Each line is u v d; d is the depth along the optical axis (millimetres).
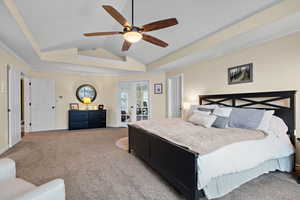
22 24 2568
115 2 2748
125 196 1735
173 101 5375
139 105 6258
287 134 2396
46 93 5473
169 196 1739
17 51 3492
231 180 1764
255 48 2951
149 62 5398
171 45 3877
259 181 2057
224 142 1791
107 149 3420
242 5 2250
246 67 3094
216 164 1593
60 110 5742
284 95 2475
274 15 2100
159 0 2613
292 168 2320
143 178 2148
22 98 5156
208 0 2346
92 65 4793
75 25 3191
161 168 2082
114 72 5875
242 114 2691
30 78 5199
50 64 4594
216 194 1627
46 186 927
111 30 3699
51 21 2836
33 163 2619
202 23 2836
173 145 1819
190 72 4605
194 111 3469
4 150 3252
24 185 1150
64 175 2211
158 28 2111
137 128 2900
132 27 2100
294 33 2410
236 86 3303
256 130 2332
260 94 2791
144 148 2604
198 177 1498
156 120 3396
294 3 1907
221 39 2867
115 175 2230
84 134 4934
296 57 2395
